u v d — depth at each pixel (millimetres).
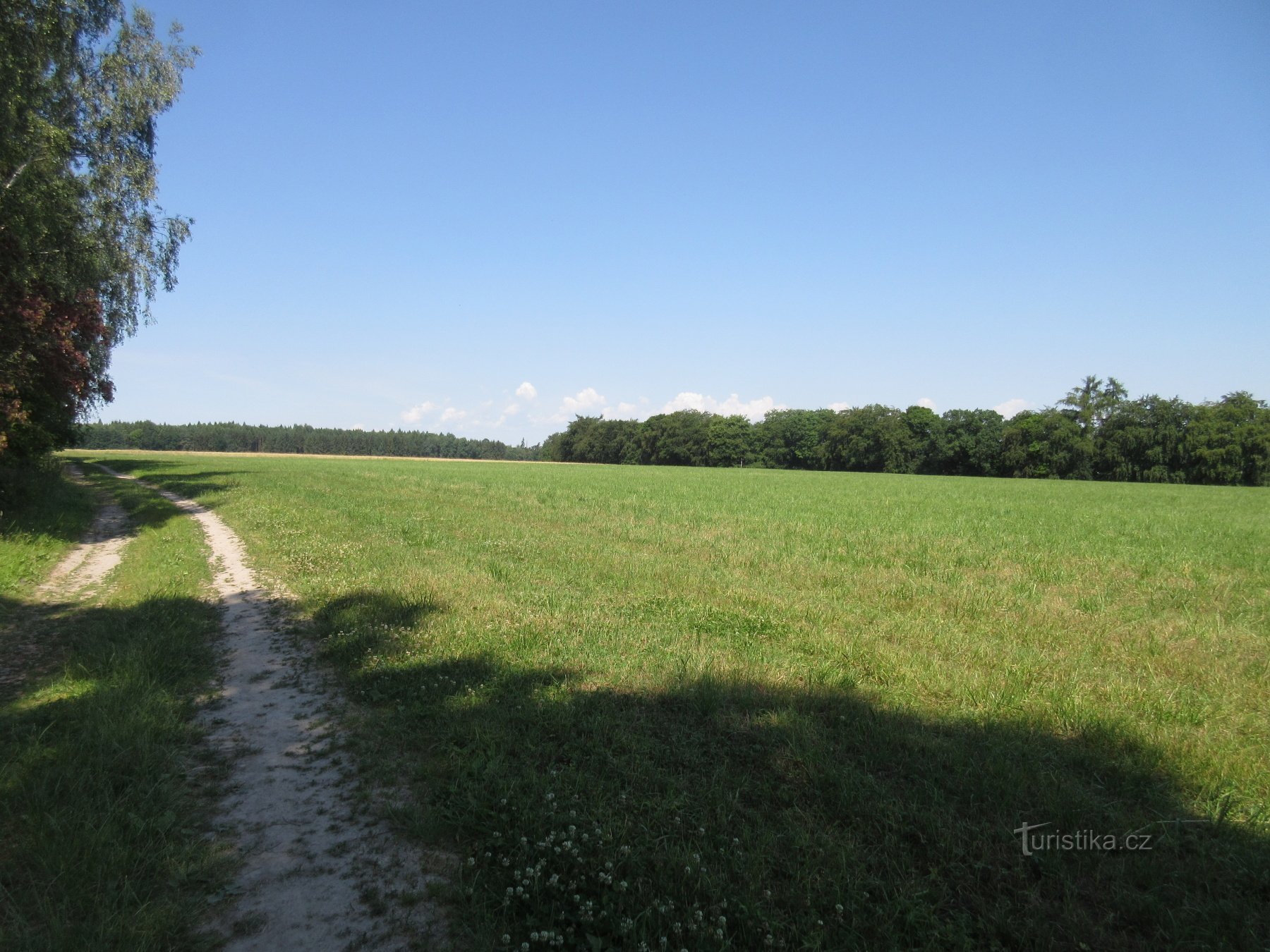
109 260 20844
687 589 11180
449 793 4770
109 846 4016
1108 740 5480
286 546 15008
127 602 10102
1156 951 3316
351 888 3844
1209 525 22062
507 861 3996
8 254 15258
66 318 18422
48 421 22906
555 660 7445
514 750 5363
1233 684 7023
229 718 6156
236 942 3395
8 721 5680
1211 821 4379
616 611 9625
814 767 5012
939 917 3578
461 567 12625
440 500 27453
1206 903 3627
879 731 5574
